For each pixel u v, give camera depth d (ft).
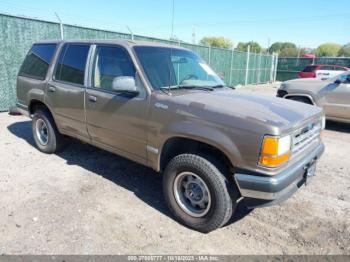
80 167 15.30
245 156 8.93
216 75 14.98
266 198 8.90
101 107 12.66
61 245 9.27
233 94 12.14
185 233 10.24
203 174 9.70
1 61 26.32
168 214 11.35
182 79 12.58
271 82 90.17
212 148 10.03
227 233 10.36
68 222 10.47
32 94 16.42
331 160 18.21
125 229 10.26
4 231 9.82
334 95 25.52
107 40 13.14
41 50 16.61
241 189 9.18
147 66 11.75
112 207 11.61
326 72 70.74
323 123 12.00
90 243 9.45
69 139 17.11
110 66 12.60
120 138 12.31
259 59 79.92
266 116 9.30
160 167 11.29
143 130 11.26
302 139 10.18
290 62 96.07
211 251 9.39
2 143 18.66
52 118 16.14
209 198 9.78
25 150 17.52
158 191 13.12
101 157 16.74
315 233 10.50
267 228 10.72
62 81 14.78
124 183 13.71
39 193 12.43
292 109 10.72
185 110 10.08
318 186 14.28
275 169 8.77
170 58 13.02
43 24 28.78
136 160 12.14
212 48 56.29
